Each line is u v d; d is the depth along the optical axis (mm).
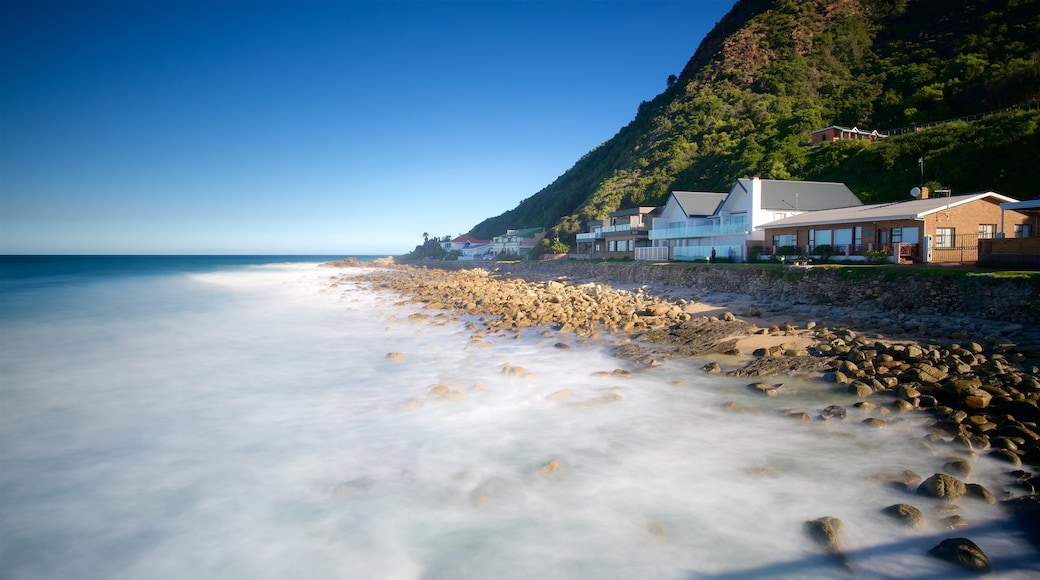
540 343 20047
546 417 11812
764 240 38656
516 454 9906
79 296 41594
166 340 22469
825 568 6422
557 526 7523
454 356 18406
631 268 45094
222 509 8188
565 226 79625
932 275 20250
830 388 12758
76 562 6953
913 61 76938
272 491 8727
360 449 10336
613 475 8977
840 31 94125
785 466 9039
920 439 9602
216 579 6602
